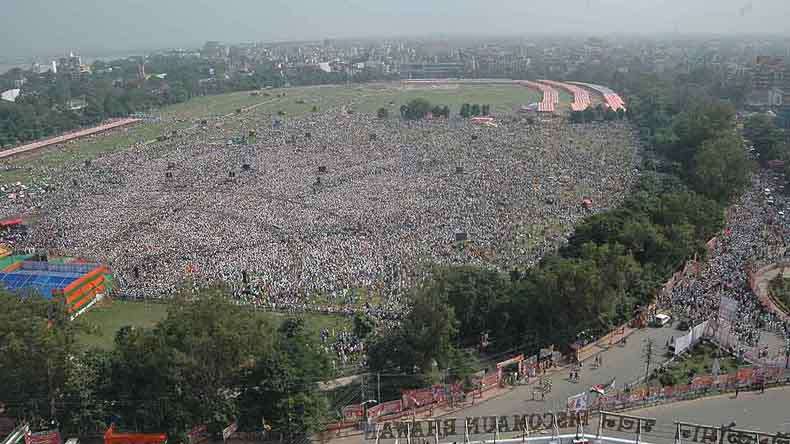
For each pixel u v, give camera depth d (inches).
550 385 3973.9
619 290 4697.3
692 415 3580.2
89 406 3474.4
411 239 6845.5
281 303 5447.8
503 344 4539.9
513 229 7116.1
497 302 4586.6
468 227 7214.6
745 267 5728.3
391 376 3964.1
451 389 3841.0
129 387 3540.8
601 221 5748.0
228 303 3730.3
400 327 4131.4
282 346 3627.0
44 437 3341.5
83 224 7667.3
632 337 4581.7
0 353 3371.1
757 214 7495.1
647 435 3346.5
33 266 5930.1
